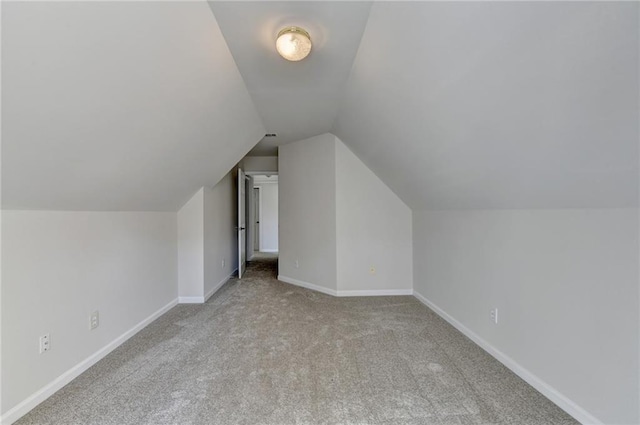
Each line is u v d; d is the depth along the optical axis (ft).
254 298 12.13
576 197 4.68
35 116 3.97
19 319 5.14
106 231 7.47
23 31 3.14
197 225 11.63
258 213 28.35
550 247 5.44
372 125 8.65
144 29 4.21
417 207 11.76
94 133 5.00
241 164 17.39
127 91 4.83
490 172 5.90
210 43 5.60
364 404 5.30
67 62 3.73
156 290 9.92
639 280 4.00
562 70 3.22
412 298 12.12
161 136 6.61
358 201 12.55
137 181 7.41
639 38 2.53
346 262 12.51
